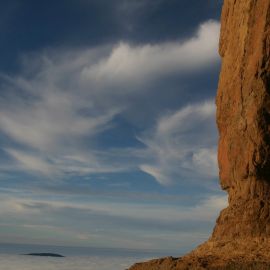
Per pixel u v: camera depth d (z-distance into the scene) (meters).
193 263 26.17
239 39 32.94
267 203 28.94
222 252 27.89
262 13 30.45
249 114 30.27
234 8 34.84
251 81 30.28
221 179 34.25
